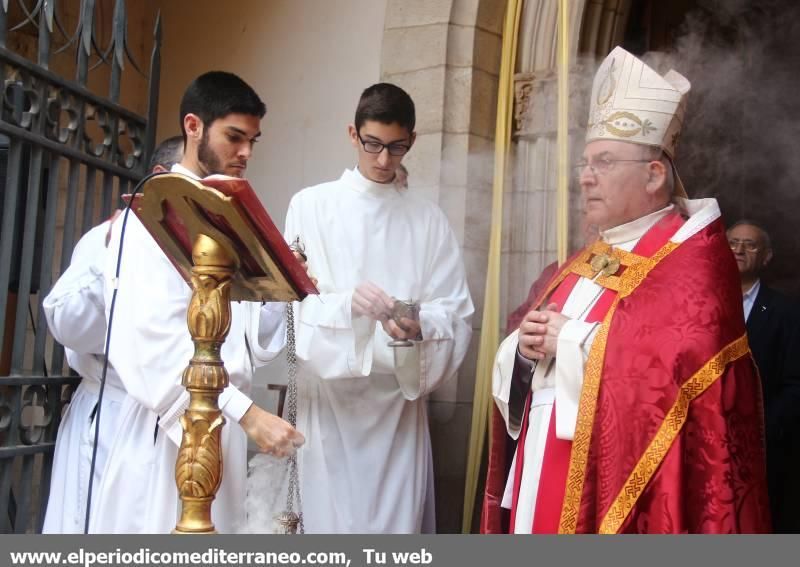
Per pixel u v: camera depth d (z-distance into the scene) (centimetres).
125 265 280
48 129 335
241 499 287
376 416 342
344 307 329
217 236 205
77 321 312
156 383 271
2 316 317
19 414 327
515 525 279
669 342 255
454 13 450
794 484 353
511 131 439
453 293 365
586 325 269
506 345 303
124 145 574
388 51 469
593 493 257
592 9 437
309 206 365
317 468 335
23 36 563
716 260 266
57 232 544
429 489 362
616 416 255
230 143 298
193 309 207
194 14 583
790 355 361
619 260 279
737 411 253
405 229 364
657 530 245
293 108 530
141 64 601
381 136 352
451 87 447
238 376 288
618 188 280
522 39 442
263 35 548
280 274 213
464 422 426
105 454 317
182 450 207
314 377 345
